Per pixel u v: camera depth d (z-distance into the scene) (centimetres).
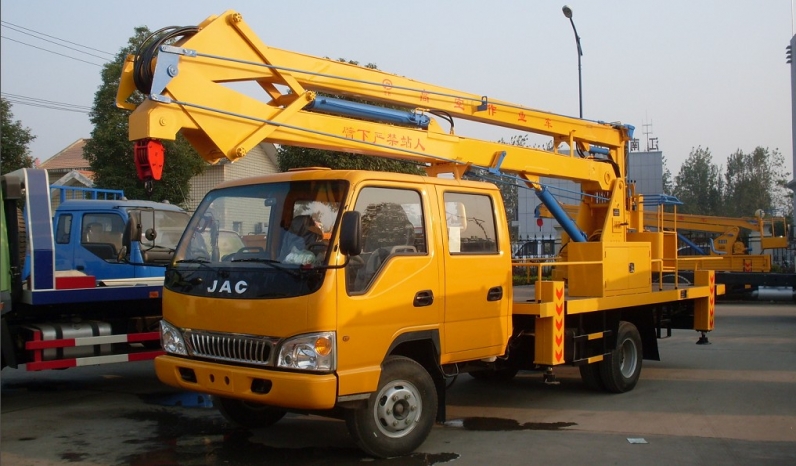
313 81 694
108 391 882
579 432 680
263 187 600
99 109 2081
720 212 7112
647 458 592
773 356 1170
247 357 539
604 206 1032
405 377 579
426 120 792
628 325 896
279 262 548
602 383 858
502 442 641
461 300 626
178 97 591
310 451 610
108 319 836
